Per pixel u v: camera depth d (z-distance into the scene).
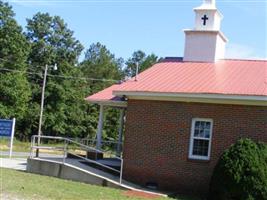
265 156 19.02
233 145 19.53
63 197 16.06
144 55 124.50
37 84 76.94
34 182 18.91
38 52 79.00
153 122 22.61
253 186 18.31
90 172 21.55
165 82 23.38
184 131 22.02
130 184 21.97
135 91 22.56
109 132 84.31
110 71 107.69
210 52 26.59
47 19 81.19
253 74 23.92
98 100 25.45
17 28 71.69
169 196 19.98
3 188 16.42
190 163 21.73
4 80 68.12
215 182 19.19
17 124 73.38
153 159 22.41
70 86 79.62
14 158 32.12
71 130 79.69
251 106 20.86
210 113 21.58
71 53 81.50
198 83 22.81
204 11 27.00
